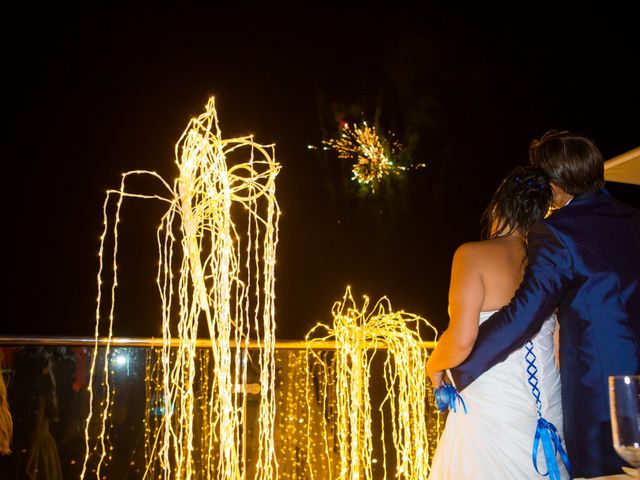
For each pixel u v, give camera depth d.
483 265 2.14
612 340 1.88
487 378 2.10
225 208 2.21
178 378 2.73
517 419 2.07
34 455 2.64
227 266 2.24
